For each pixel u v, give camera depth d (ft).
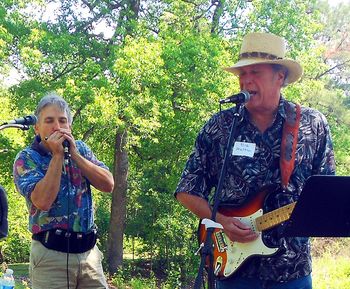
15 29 49.52
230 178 11.44
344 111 67.62
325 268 42.91
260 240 11.18
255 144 11.30
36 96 48.44
